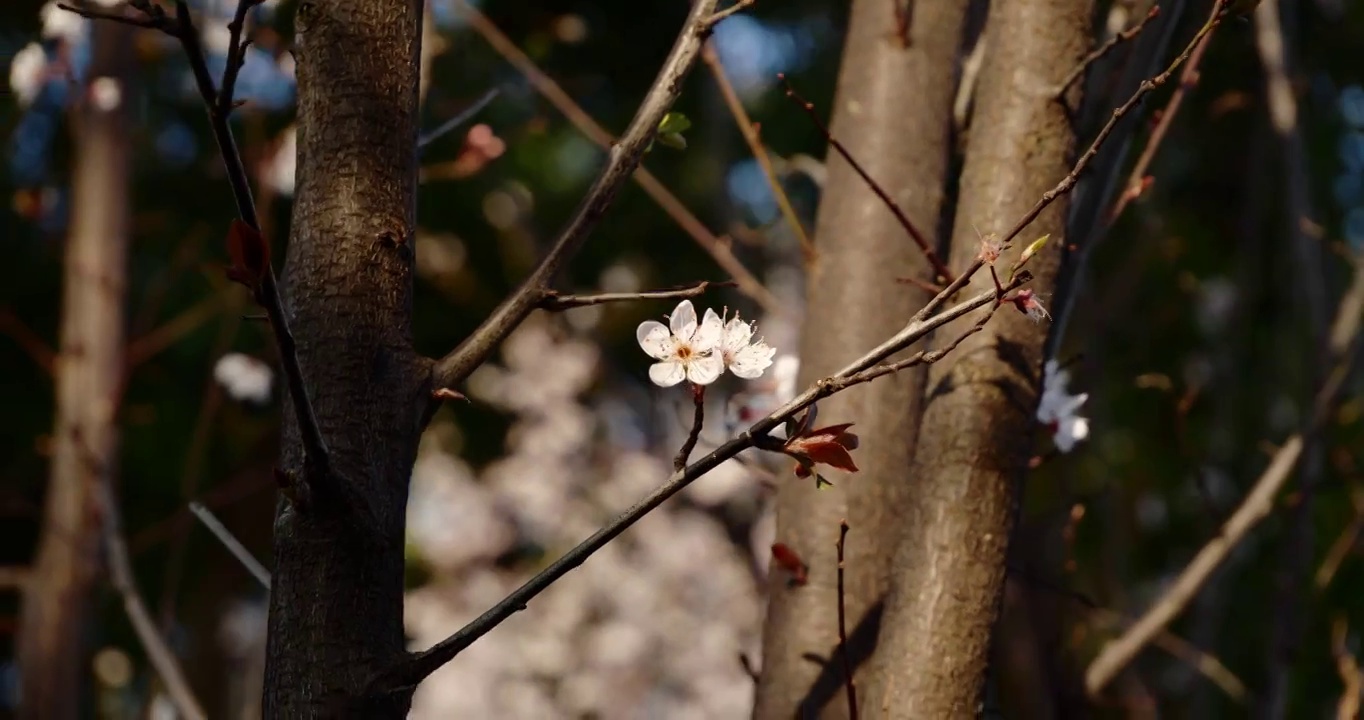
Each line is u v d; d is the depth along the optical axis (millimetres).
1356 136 7070
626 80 7992
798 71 8141
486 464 8336
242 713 8961
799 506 2379
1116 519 5559
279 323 1458
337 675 1617
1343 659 3646
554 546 7918
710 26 1962
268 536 7781
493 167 7492
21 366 7809
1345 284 6344
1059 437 2576
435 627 7832
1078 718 3348
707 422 6242
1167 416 6539
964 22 2658
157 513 7406
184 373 7195
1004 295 1599
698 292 1797
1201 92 5785
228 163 1411
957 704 1958
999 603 2014
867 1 2717
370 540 1669
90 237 5059
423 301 7805
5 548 7957
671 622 7707
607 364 8547
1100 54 2133
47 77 4770
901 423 2383
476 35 6918
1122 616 4211
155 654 3357
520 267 8008
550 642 7648
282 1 4734
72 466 4824
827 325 2496
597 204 1916
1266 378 6180
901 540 2078
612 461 8172
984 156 2176
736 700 7602
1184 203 6855
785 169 3268
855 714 1946
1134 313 6336
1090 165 2297
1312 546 3834
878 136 2572
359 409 1730
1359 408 4516
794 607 2303
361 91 1820
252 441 7051
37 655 4746
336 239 1778
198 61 1378
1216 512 3451
